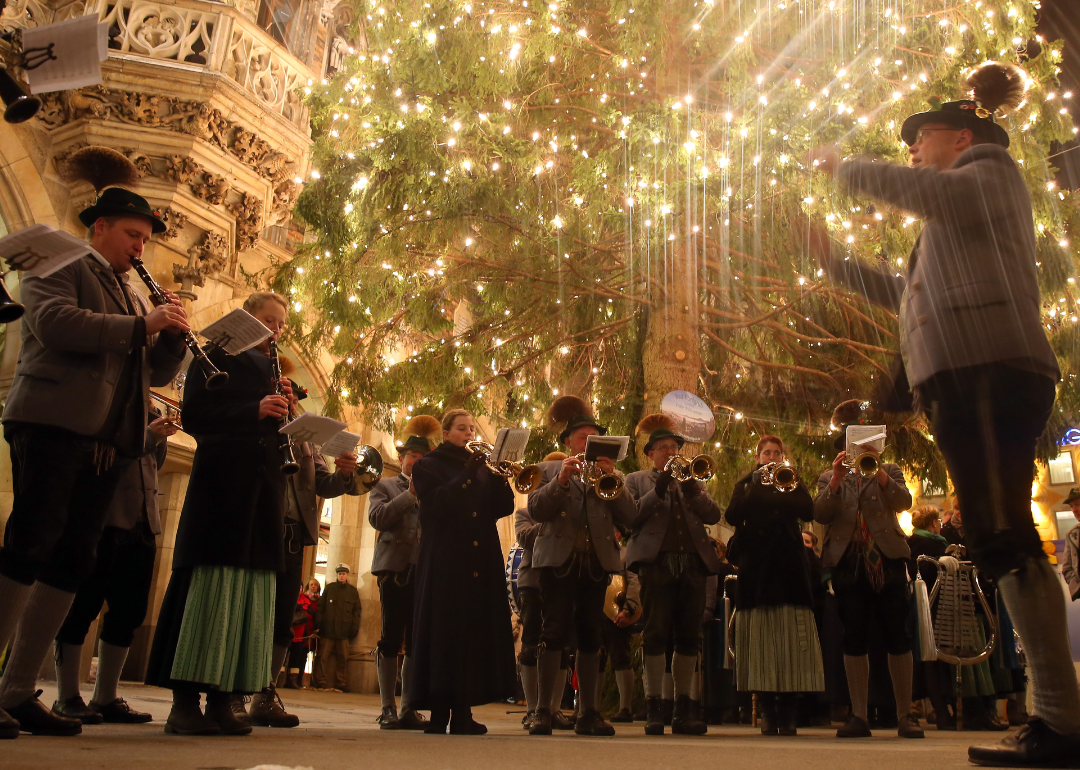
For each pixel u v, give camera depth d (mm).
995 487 2303
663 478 5031
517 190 8305
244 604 3436
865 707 4969
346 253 8891
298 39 12750
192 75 10008
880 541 4988
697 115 8086
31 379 2885
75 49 2188
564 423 5301
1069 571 7922
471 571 4020
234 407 3555
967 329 2348
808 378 10500
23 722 2865
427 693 3850
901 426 9914
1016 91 2830
